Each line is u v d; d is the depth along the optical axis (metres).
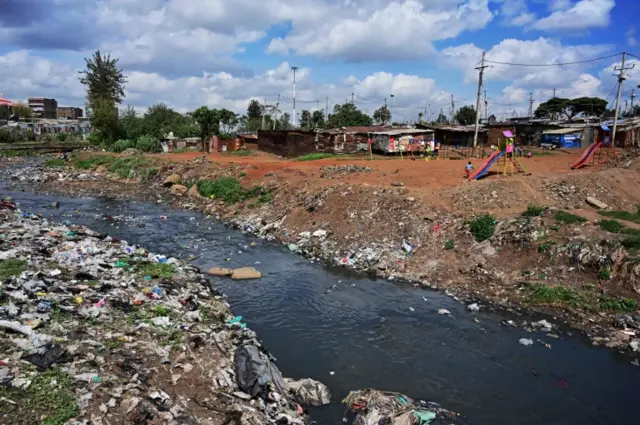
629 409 10.71
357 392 10.84
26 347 9.10
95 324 10.97
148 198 37.44
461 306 16.45
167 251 21.97
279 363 12.23
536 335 14.27
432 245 20.98
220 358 10.78
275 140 54.91
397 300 16.91
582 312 15.62
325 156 46.19
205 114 66.94
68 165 55.41
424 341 13.78
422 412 10.12
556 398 11.09
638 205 25.34
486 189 24.12
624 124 54.62
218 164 42.06
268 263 20.88
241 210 30.94
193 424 8.16
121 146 66.56
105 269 15.40
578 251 17.58
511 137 30.02
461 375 12.02
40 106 187.75
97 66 80.62
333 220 24.69
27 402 7.57
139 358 9.84
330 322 14.92
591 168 34.19
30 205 32.50
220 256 21.64
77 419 7.52
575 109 91.06
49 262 14.85
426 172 31.75
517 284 17.67
